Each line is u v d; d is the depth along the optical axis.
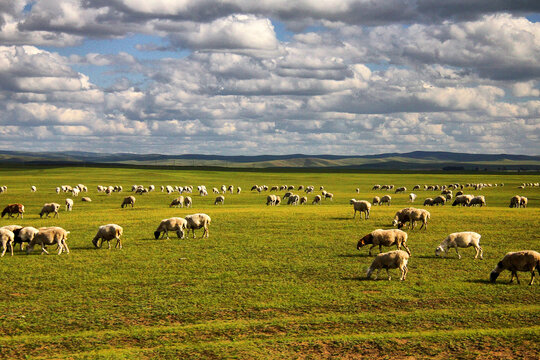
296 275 28.17
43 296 24.09
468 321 20.20
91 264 31.03
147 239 40.59
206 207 71.81
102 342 18.34
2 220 55.88
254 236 41.47
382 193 112.44
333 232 43.19
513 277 27.05
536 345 17.52
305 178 182.00
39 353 17.31
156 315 21.41
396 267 26.52
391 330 19.48
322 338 18.50
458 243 32.00
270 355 17.08
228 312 21.81
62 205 76.00
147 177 164.00
